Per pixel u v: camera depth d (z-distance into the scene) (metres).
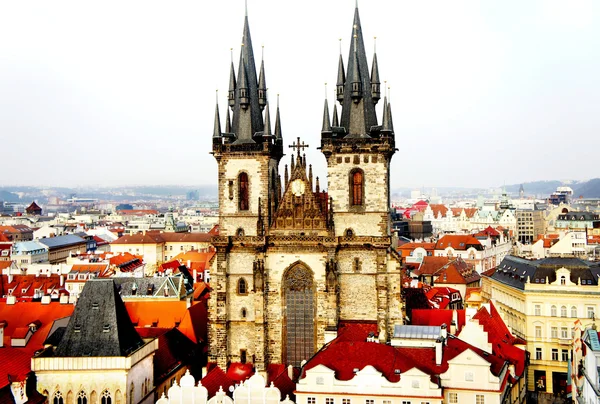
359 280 128.62
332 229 127.44
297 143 131.38
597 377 89.12
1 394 90.56
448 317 137.88
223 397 95.62
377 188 129.25
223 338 129.38
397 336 113.44
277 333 130.00
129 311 161.50
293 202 130.88
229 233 133.50
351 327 127.06
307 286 129.38
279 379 108.50
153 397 114.25
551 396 148.12
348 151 129.50
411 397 94.12
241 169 133.50
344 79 135.12
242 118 135.75
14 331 137.62
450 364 95.75
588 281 152.62
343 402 96.00
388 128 128.75
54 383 100.12
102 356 100.50
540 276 157.50
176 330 142.88
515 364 121.12
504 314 176.00
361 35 136.62
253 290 129.62
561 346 152.38
